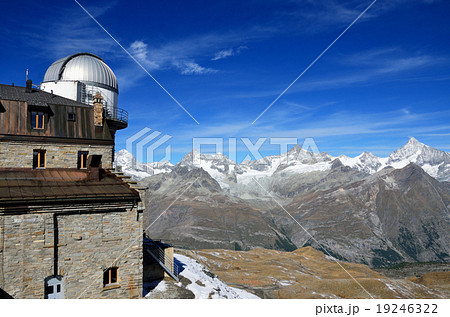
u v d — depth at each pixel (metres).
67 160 33.59
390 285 67.25
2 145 30.72
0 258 23.81
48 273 25.39
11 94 37.38
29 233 24.83
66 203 26.31
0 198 23.70
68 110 35.34
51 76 49.22
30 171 30.83
